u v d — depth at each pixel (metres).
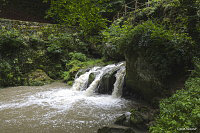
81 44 13.33
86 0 3.67
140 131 3.48
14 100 6.41
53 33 12.50
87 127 3.88
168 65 4.89
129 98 6.63
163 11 6.84
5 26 11.03
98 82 7.79
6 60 9.81
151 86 5.40
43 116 4.66
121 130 3.16
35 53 11.30
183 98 3.06
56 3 3.93
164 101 3.74
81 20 4.29
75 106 5.64
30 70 10.53
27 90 8.32
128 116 4.05
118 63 9.37
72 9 3.87
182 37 4.87
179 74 5.01
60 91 8.20
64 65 12.39
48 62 11.70
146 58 5.35
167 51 4.95
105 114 4.81
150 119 3.75
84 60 12.64
